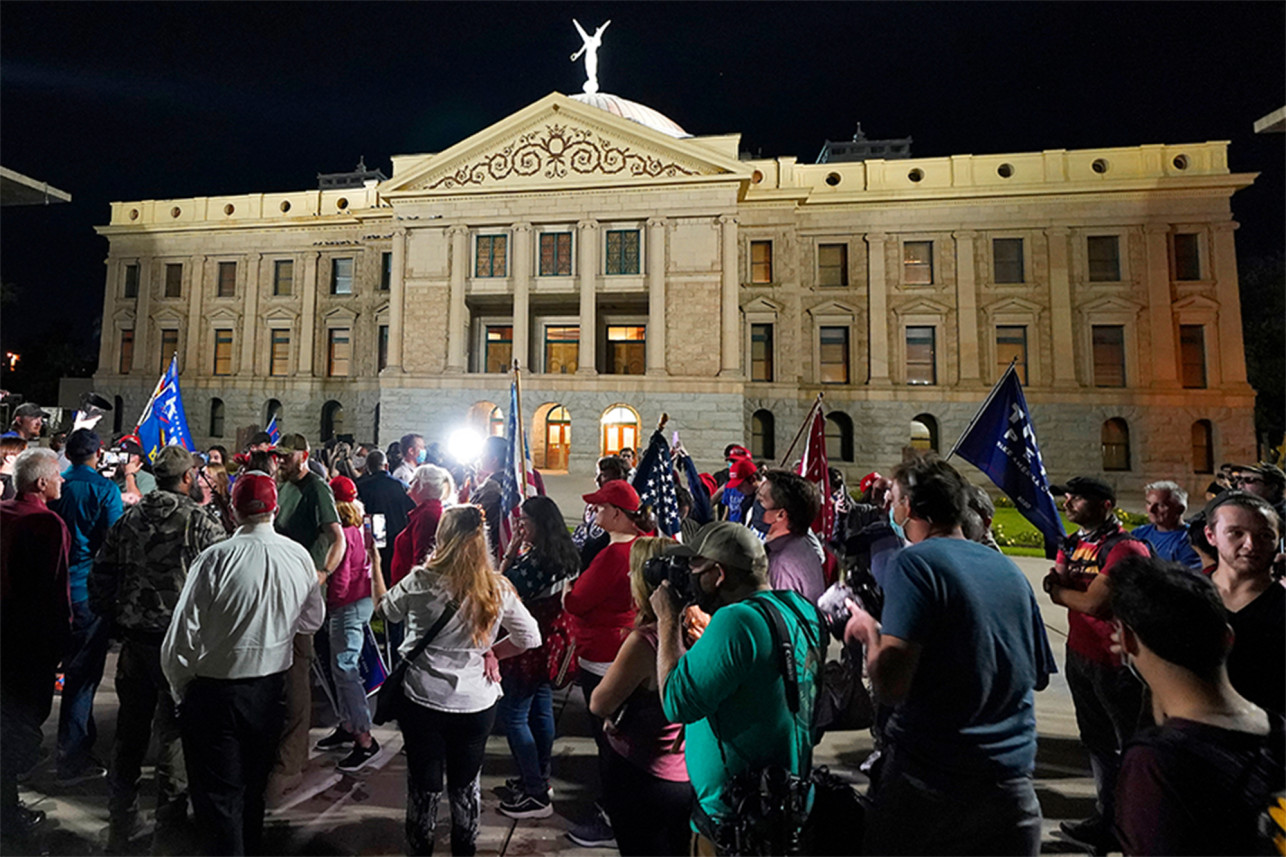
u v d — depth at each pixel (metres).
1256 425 39.69
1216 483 5.83
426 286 35.03
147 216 43.06
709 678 2.76
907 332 36.25
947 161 36.09
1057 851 4.49
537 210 34.38
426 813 3.93
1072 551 4.93
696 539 3.33
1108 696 4.28
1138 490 32.94
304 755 4.89
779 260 36.19
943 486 3.26
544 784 4.95
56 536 4.57
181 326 42.03
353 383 40.09
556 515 5.17
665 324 33.41
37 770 5.48
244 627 3.87
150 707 4.52
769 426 35.78
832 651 8.66
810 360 36.62
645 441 32.84
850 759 5.88
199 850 3.83
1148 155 34.22
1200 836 1.90
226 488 7.52
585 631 4.63
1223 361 32.88
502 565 5.58
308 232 41.22
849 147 41.09
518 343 33.81
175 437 9.35
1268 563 3.40
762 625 2.81
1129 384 33.66
